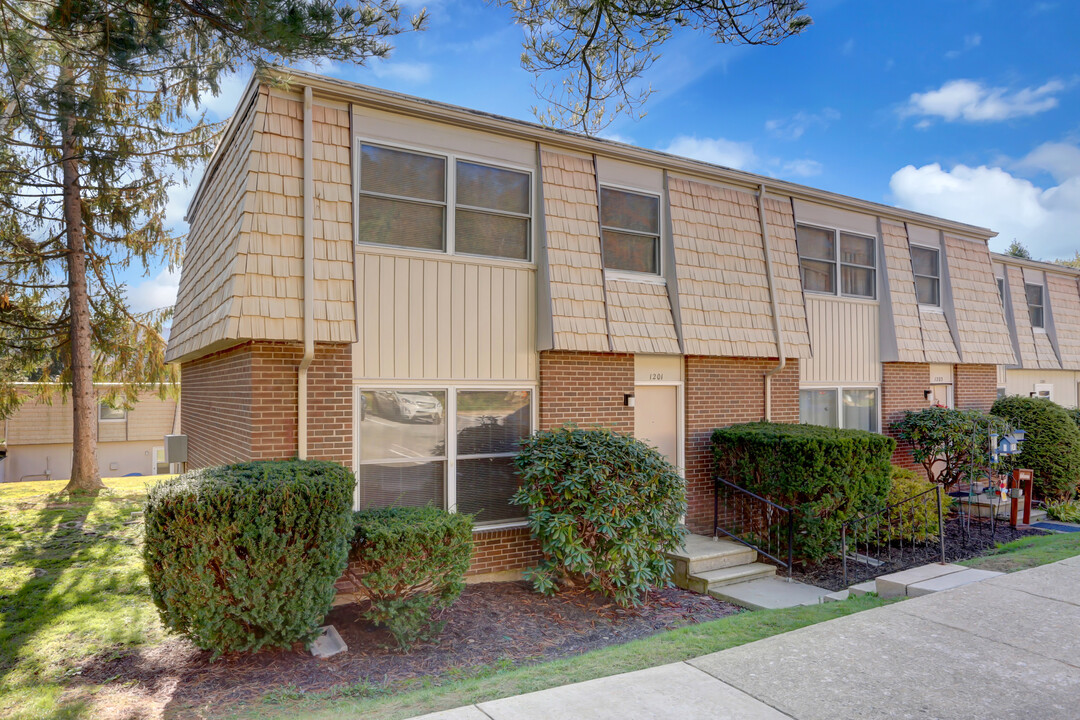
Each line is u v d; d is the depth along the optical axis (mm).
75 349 14000
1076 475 12367
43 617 6371
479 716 3469
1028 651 4371
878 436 9180
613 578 7000
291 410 6770
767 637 4941
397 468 7379
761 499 8742
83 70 7082
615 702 3619
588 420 8570
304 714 4270
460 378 7727
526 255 8297
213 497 4898
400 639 5652
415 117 7551
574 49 7758
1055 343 16812
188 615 4934
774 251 10570
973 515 11945
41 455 21438
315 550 5254
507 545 7930
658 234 9422
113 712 4500
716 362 9961
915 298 12547
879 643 4543
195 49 6258
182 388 12516
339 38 5879
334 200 6895
